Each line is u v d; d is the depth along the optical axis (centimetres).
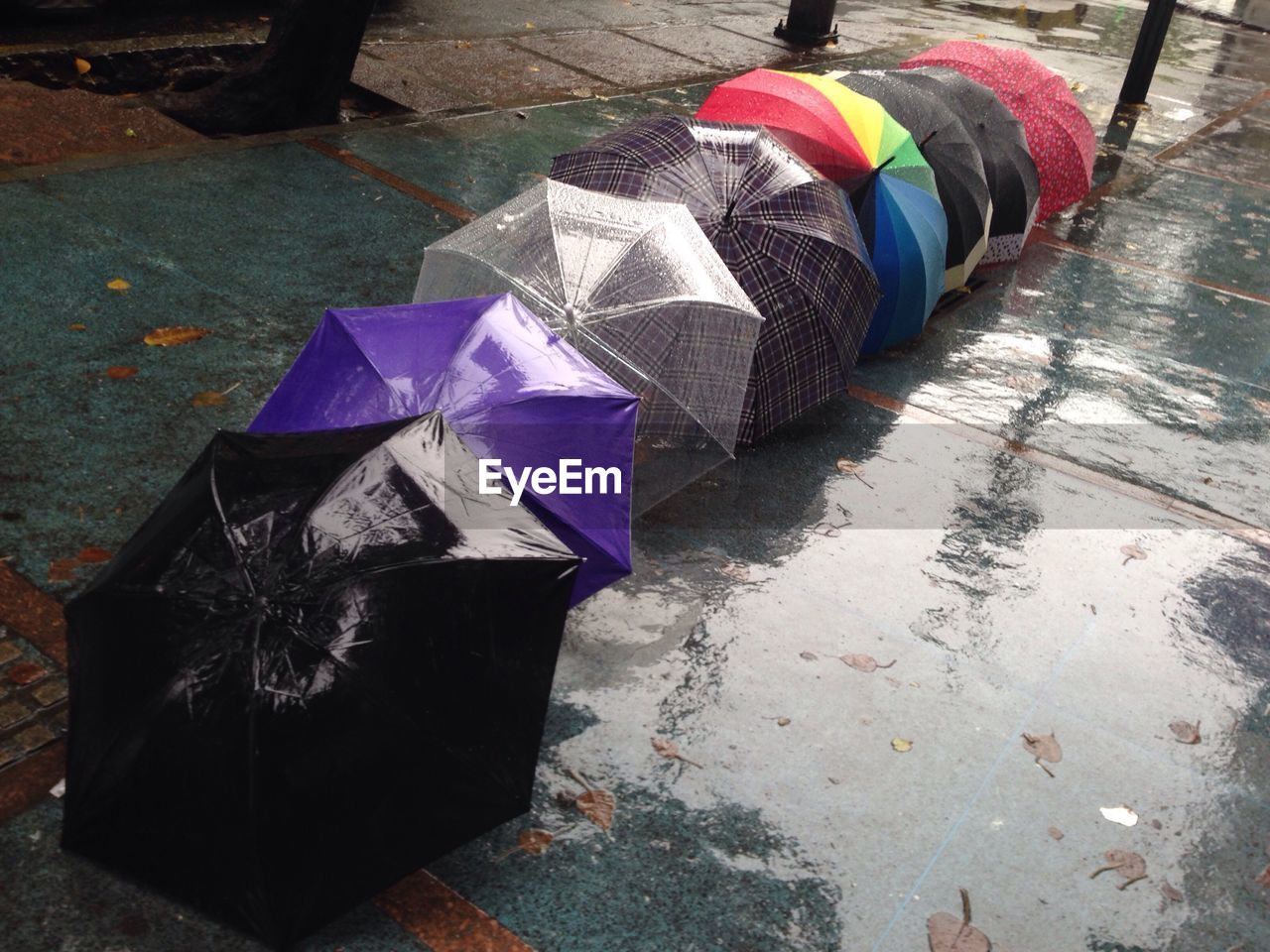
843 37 1306
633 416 316
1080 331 648
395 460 265
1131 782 333
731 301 387
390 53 937
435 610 243
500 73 943
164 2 932
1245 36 1703
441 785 238
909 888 289
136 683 232
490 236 399
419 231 627
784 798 311
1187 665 388
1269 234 865
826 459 481
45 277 511
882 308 536
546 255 379
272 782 220
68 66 800
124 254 544
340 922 259
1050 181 766
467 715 243
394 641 236
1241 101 1276
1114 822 318
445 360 313
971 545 436
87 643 244
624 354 364
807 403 454
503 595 252
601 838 290
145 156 652
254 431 324
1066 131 759
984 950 275
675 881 282
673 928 270
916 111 595
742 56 1139
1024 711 355
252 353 484
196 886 227
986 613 399
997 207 673
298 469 262
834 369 456
